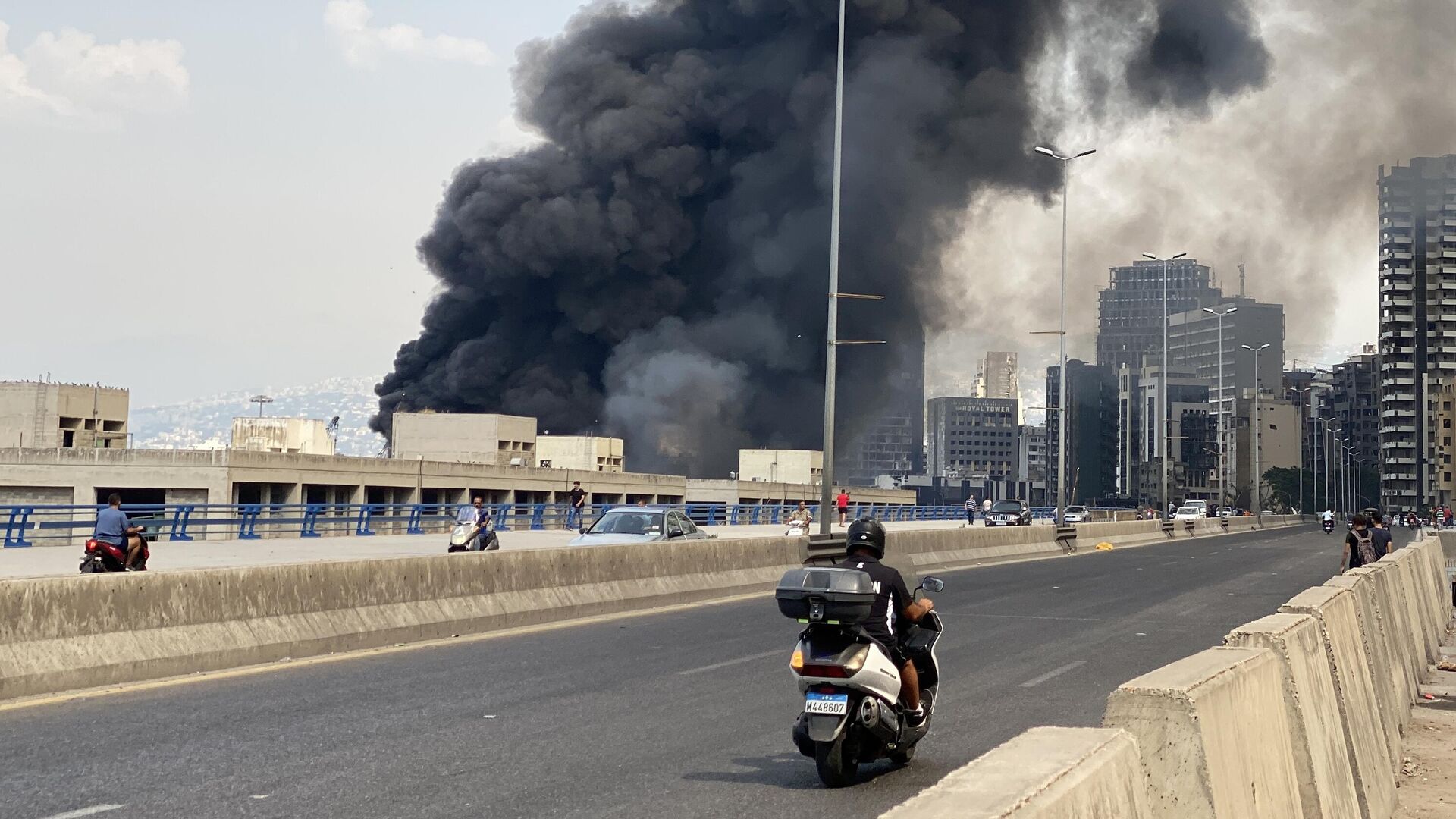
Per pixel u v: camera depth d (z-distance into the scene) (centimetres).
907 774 973
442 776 934
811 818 828
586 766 980
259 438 8388
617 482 8894
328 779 917
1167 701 452
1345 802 719
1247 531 9675
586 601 2280
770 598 2727
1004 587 3147
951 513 10506
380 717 1186
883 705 933
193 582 1495
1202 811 443
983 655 1750
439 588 1925
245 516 4831
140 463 5888
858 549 991
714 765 994
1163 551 5666
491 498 7688
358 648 1719
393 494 6838
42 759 973
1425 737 1280
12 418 7162
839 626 927
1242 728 508
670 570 2603
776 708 1267
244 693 1320
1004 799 308
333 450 8712
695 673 1521
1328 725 722
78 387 7331
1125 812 363
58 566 3300
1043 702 1330
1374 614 1186
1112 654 1759
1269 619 728
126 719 1156
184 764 960
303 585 1661
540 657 1670
